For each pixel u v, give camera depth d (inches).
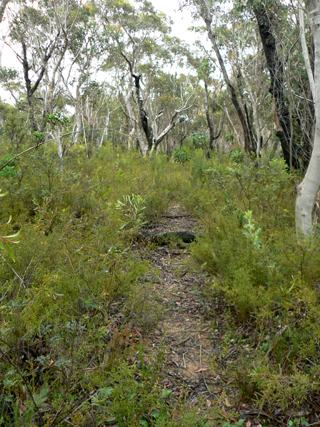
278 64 260.8
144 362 96.4
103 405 72.3
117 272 120.1
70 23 629.3
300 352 85.8
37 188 200.2
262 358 89.6
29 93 551.2
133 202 155.4
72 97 597.0
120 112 1085.8
